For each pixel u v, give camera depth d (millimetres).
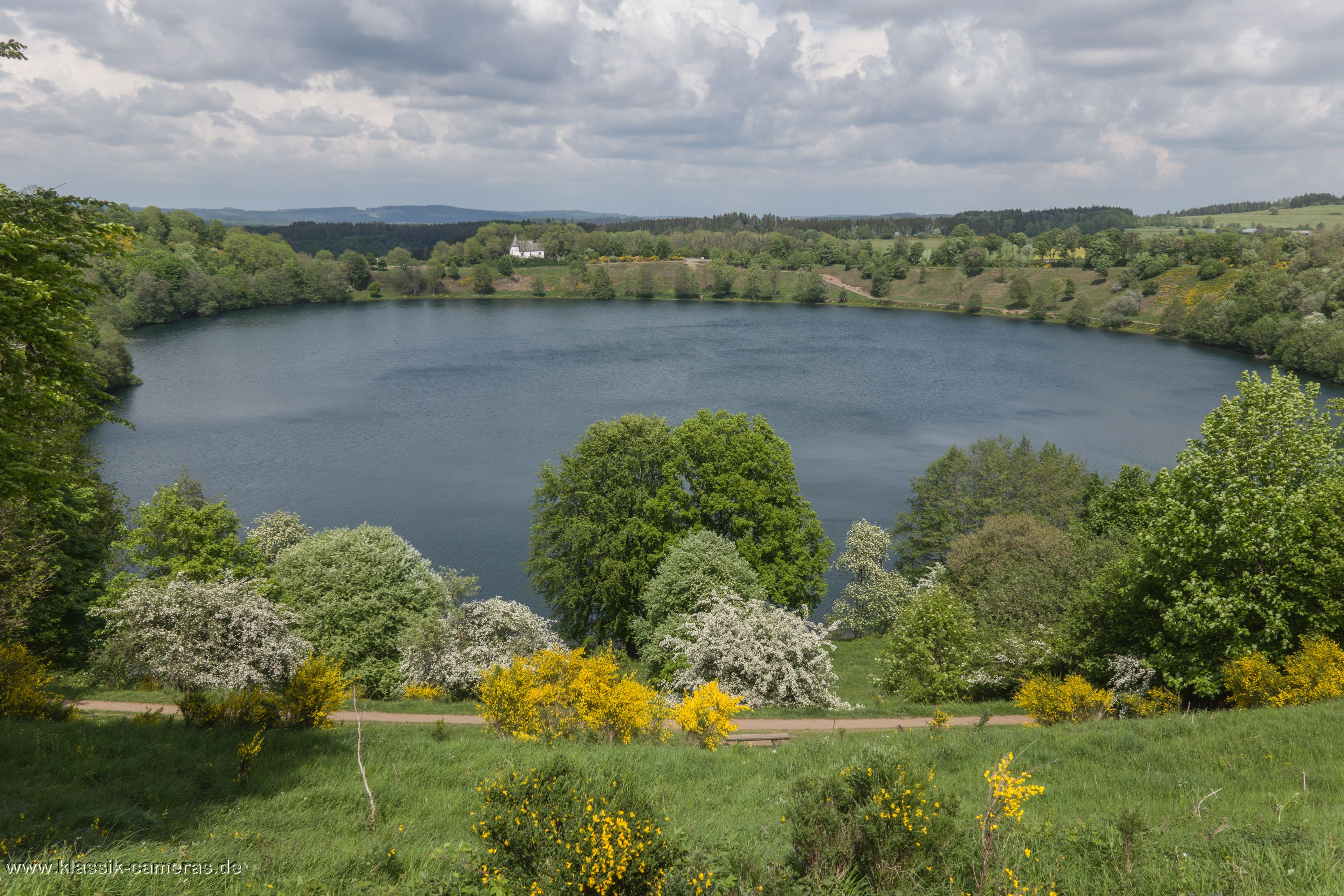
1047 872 7762
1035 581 33844
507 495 69312
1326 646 19828
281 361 132625
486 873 7527
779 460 43000
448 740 16828
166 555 34375
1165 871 7824
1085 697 20969
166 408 98750
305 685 17219
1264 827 9031
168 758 13016
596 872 7016
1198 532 22516
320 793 11820
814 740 19094
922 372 125562
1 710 15727
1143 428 90125
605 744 16984
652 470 44156
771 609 31094
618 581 38812
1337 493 22031
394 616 32062
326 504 66250
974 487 55031
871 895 7195
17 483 13344
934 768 14742
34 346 13219
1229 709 20891
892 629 34094
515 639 28781
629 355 139750
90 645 32219
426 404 102375
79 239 13891
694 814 11219
